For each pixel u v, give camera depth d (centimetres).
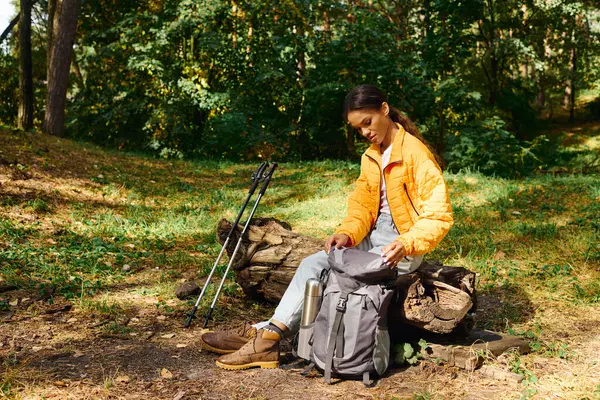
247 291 472
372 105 328
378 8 1992
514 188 976
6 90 2153
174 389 300
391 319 345
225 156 1752
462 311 336
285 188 1073
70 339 372
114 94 1888
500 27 2042
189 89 1689
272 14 1741
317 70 1706
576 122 2962
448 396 299
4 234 611
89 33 1967
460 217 805
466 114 1547
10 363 327
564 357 354
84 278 513
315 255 346
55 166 1001
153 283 516
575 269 551
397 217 336
